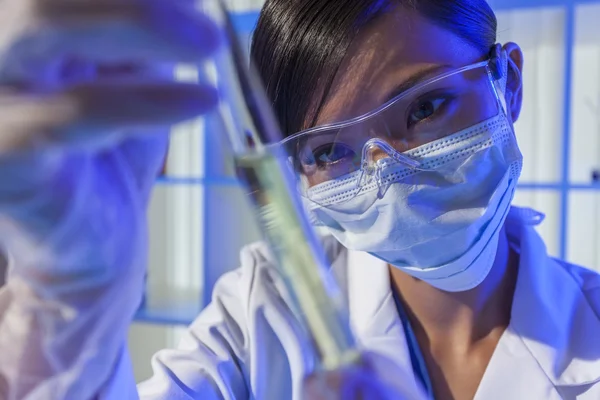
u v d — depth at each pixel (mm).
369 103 673
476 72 698
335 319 388
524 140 1742
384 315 812
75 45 233
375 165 689
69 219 281
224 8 317
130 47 229
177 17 227
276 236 380
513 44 815
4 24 234
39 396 392
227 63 321
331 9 654
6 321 387
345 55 654
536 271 798
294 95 694
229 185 1833
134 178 352
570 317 789
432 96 680
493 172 713
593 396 708
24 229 281
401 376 428
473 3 721
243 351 864
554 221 1730
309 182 729
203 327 892
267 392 822
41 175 255
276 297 810
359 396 374
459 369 774
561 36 1565
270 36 708
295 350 756
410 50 660
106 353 385
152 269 2223
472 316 787
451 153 690
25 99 242
